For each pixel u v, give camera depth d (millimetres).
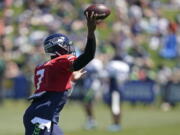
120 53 45250
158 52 74625
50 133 20672
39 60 65250
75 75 22250
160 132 42344
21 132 42594
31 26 78125
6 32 77188
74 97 59344
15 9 83500
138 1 81062
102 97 60500
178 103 62281
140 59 65375
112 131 43469
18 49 72000
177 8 87625
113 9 83938
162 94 61156
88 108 44969
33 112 20797
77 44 60000
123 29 71062
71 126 45906
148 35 77188
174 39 73312
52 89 20844
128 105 61438
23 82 63250
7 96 63625
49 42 21297
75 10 80250
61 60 20734
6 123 47375
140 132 42531
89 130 44125
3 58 68062
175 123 47375
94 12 19859
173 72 63062
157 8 85750
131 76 61125
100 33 79062
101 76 56750
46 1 81625
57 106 20844
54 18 78312
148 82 60938
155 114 54281
